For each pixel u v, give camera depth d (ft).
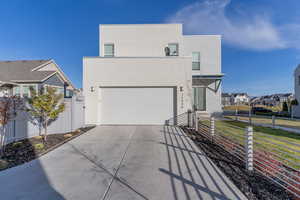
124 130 30.01
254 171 12.98
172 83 35.42
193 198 9.43
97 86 35.55
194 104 48.24
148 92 35.68
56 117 24.59
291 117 55.88
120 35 45.73
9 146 18.99
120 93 35.81
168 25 45.37
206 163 14.70
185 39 50.11
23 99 21.42
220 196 9.62
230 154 17.16
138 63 35.63
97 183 11.11
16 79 44.60
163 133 27.63
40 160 15.25
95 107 35.40
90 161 15.14
